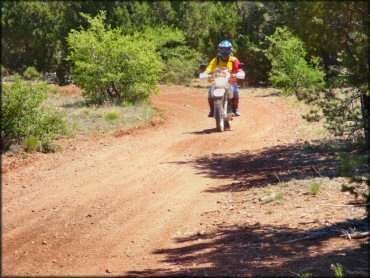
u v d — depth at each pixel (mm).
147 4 53000
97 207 12820
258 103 33750
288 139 20625
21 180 15398
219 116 23125
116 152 19344
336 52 8758
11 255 9641
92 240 10523
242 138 21797
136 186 14836
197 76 54344
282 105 31406
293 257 8609
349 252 8492
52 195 13859
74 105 30125
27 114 19594
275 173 15203
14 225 11367
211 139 21766
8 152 18344
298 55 33969
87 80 30031
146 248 10016
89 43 30250
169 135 23016
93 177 15844
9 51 50938
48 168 16891
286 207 11758
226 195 13547
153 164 17594
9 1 52406
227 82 23234
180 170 16719
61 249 10000
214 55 46781
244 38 44469
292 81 33031
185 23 54344
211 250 9516
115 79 29734
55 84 48375
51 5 54656
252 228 10539
